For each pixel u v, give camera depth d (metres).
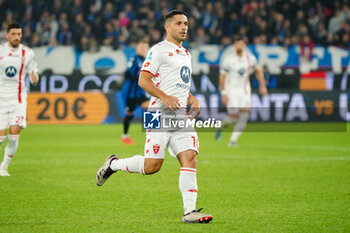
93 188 21.56
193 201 15.88
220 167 27.84
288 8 70.44
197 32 65.94
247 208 18.00
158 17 67.81
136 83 38.38
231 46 59.91
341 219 16.36
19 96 24.41
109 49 59.78
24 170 26.28
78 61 59.38
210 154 33.47
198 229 14.94
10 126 24.34
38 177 24.20
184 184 15.84
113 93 57.28
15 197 19.62
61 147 36.47
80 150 34.78
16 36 23.94
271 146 38.41
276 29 68.06
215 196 20.16
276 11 70.50
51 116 55.94
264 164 28.95
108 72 59.69
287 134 47.91
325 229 15.06
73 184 22.44
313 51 61.31
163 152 16.20
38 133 46.59
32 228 15.02
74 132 47.56
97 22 68.25
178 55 16.12
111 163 17.75
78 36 66.44
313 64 61.41
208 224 15.59
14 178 23.91
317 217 16.61
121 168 17.41
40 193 20.44
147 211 17.42
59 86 58.38
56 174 25.09
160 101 16.02
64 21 67.44
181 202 18.92
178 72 16.06
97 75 58.69
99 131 48.56
